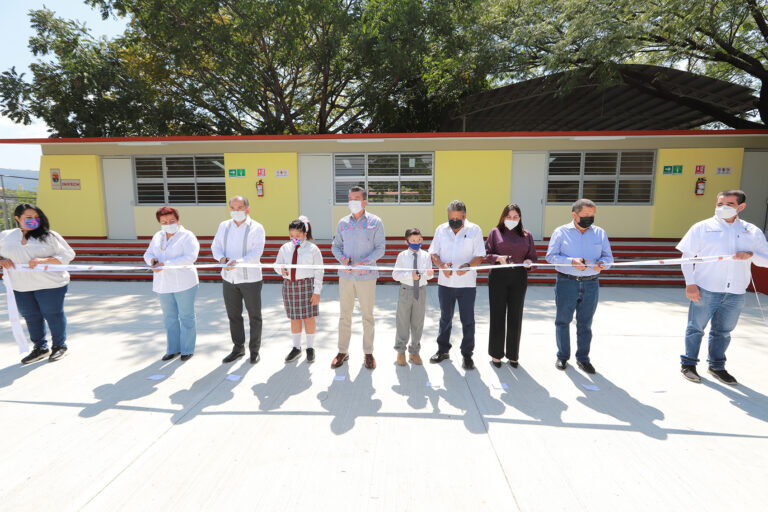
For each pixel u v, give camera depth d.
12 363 3.98
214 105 17.02
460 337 4.80
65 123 14.12
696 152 9.38
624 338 4.77
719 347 3.61
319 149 9.91
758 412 3.04
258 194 10.02
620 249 9.02
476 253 3.78
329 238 10.25
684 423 2.88
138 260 9.18
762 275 6.98
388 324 5.39
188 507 2.06
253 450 2.55
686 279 3.62
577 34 10.45
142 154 10.15
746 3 9.38
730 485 2.22
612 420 2.93
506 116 15.73
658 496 2.14
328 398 3.27
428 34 14.09
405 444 2.62
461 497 2.13
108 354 4.23
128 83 14.62
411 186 10.04
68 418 2.93
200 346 4.49
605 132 9.23
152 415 2.97
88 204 10.24
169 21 13.52
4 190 9.98
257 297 3.99
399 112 15.88
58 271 4.04
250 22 12.89
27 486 2.22
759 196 9.56
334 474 2.31
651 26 10.56
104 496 2.14
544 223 10.02
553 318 5.65
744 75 13.67
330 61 14.85
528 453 2.52
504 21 13.25
